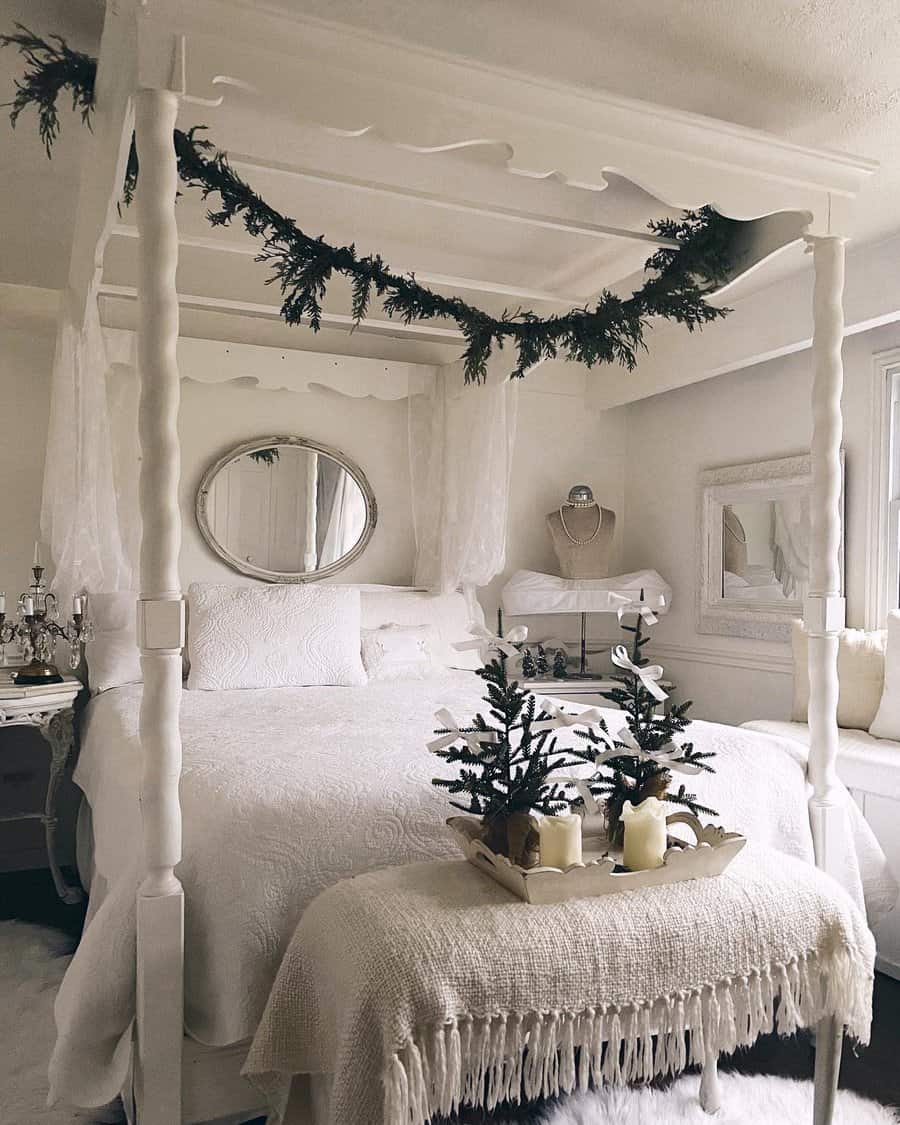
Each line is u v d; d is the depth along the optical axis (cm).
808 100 248
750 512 448
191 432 429
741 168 240
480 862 189
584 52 225
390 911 167
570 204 316
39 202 306
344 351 447
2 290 387
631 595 471
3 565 391
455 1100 149
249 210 250
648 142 228
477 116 210
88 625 341
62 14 209
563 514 505
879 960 296
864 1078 231
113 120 203
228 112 254
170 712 180
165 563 180
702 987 170
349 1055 149
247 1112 191
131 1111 202
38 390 397
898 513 375
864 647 362
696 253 283
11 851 392
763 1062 241
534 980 158
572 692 455
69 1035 183
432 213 326
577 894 175
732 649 457
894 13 209
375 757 233
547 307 419
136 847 206
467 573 434
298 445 446
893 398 377
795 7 208
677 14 210
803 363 422
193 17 179
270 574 440
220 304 356
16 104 225
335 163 289
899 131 265
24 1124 210
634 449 533
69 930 326
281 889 189
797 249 338
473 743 193
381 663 396
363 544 460
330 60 192
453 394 442
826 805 259
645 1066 166
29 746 395
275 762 227
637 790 207
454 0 203
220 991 183
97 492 321
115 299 372
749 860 198
